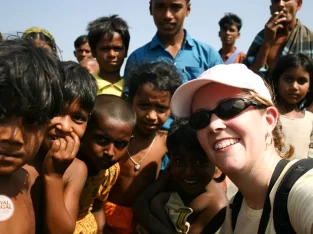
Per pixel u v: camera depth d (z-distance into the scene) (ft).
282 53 5.80
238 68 2.34
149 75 3.76
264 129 2.31
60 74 1.96
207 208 3.33
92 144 3.02
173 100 2.46
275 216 2.12
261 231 2.18
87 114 2.72
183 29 5.25
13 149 1.74
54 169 2.33
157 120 3.75
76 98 2.58
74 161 2.71
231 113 2.23
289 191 2.08
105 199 3.45
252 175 2.30
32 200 2.20
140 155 3.79
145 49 5.22
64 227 2.31
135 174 3.76
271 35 5.56
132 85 3.87
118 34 5.29
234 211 2.53
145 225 3.36
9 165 1.77
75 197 2.60
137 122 3.78
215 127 2.25
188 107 2.49
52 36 5.25
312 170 2.11
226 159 2.27
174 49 5.13
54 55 2.05
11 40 1.86
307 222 1.96
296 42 5.77
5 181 1.96
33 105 1.73
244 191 2.35
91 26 5.40
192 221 3.38
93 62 7.46
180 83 3.87
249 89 2.25
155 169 3.83
